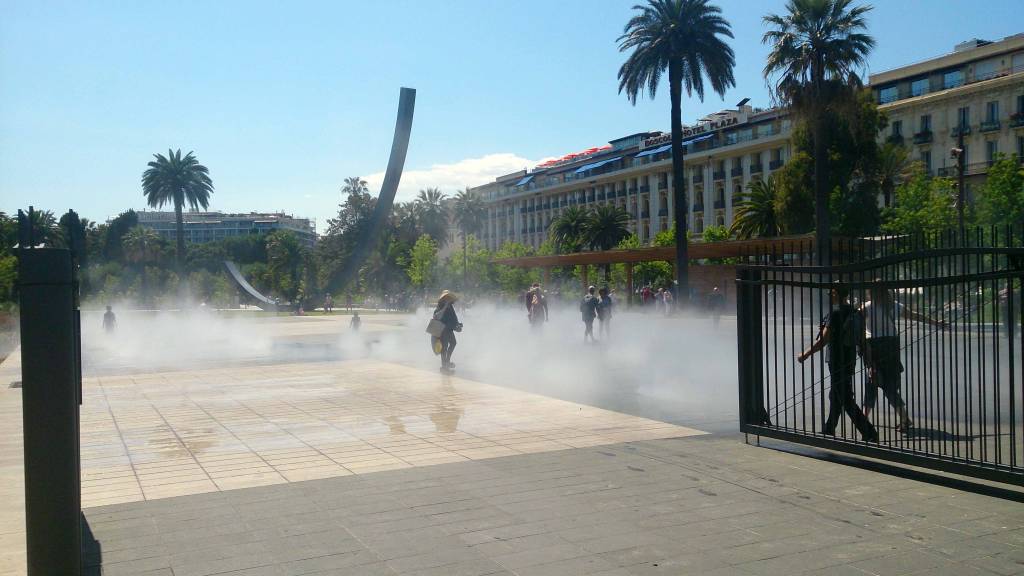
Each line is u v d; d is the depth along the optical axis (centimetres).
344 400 1078
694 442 734
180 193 7481
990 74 5734
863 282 623
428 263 7262
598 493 552
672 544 441
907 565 402
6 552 470
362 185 9600
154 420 938
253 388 1245
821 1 3109
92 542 463
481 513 509
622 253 4162
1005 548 426
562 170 10494
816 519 484
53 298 363
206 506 541
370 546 447
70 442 366
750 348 731
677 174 3625
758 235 5662
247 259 13188
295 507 533
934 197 4334
